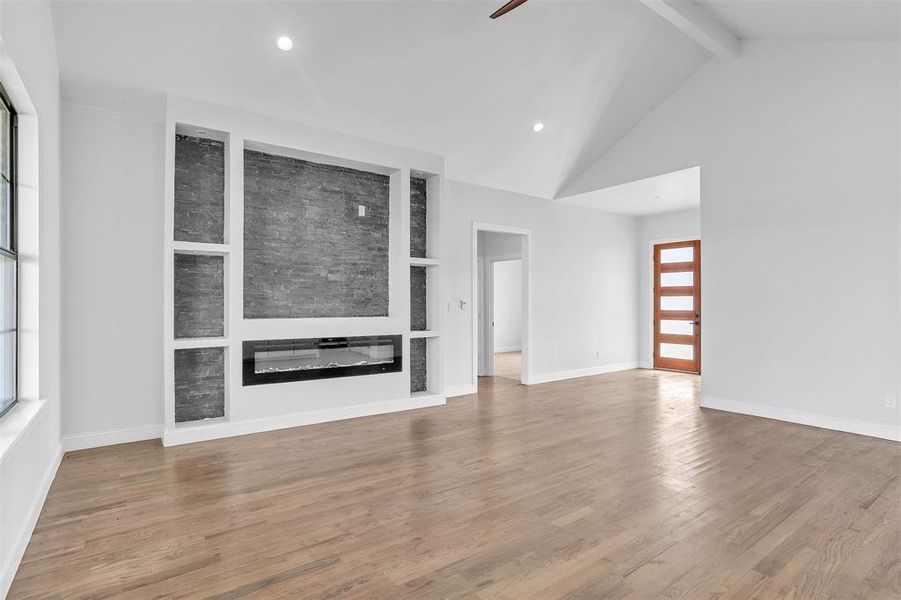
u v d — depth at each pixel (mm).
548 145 6207
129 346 4223
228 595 2006
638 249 8898
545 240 7441
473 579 2121
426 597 1993
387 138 5293
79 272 4008
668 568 2211
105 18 3389
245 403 4492
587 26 4633
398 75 4508
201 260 4555
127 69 3777
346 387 5105
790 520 2701
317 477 3363
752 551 2363
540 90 5230
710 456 3828
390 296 5648
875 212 4441
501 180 6660
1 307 2619
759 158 5191
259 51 3926
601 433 4508
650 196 7242
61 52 3527
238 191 4438
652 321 8758
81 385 4016
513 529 2592
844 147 4617
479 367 8266
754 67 5223
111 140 4160
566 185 7242
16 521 2260
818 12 4148
